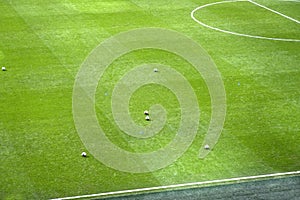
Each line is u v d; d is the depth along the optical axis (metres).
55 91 29.31
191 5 43.22
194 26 38.78
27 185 22.03
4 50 34.16
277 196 21.64
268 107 28.27
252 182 22.45
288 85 30.62
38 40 35.78
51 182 22.25
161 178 22.64
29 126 26.08
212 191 21.86
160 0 44.12
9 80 30.44
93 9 41.62
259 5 43.75
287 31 38.56
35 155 23.94
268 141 25.34
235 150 24.62
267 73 31.98
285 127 26.48
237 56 34.12
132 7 42.25
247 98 29.08
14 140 24.94
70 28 37.88
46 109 27.53
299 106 28.41
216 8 42.72
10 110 27.38
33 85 29.91
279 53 34.78
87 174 22.80
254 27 39.09
